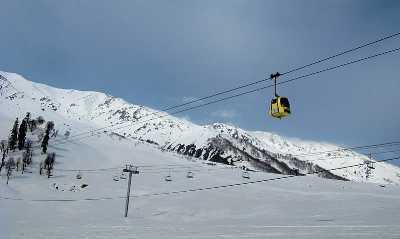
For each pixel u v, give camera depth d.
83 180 171.75
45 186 152.12
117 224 58.00
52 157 180.25
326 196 139.62
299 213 86.94
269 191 159.38
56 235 39.31
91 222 66.75
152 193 145.75
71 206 108.94
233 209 105.56
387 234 34.44
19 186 145.38
